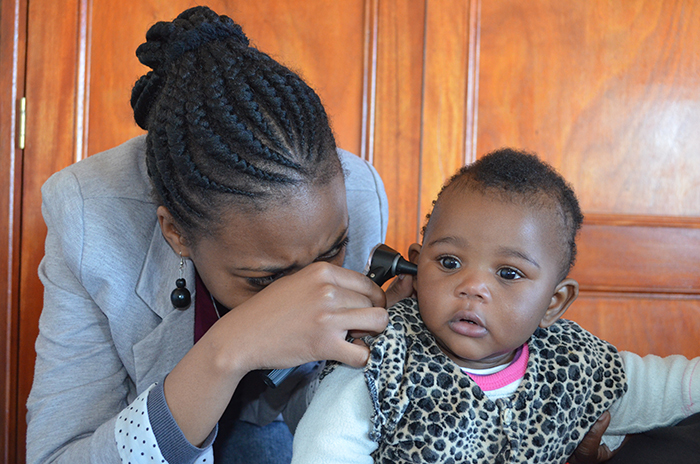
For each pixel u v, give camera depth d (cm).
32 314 155
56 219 84
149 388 72
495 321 70
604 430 79
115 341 86
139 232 86
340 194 74
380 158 160
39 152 154
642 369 83
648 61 163
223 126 67
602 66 162
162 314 86
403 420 70
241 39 80
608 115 163
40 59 152
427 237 78
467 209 73
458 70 160
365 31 157
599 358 80
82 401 81
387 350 72
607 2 161
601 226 163
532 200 73
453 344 72
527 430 73
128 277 84
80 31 153
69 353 85
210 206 69
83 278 82
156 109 74
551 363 77
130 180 87
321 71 158
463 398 72
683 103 164
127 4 154
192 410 67
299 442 72
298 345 66
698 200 166
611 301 165
